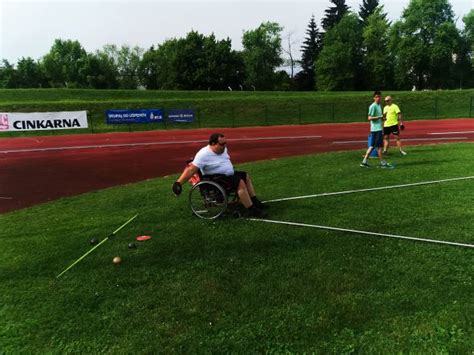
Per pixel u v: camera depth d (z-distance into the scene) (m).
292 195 7.43
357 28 72.00
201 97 46.59
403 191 7.27
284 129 26.75
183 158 14.79
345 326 3.40
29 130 25.06
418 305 3.64
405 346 3.11
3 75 78.25
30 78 80.25
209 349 3.21
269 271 4.40
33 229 6.24
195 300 3.91
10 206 8.47
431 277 4.12
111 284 4.30
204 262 4.70
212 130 27.08
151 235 5.64
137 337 3.40
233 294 3.98
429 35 63.19
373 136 9.49
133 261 4.82
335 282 4.09
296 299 3.83
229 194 6.25
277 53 79.12
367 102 36.78
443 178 8.11
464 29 68.44
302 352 3.12
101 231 5.95
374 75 68.81
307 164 10.74
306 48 78.62
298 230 5.54
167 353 3.19
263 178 9.12
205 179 6.18
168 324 3.55
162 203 7.32
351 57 67.38
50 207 7.63
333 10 79.94
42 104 32.16
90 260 4.90
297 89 79.56
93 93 44.75
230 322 3.54
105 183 10.58
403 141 17.02
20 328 3.61
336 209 6.41
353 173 9.08
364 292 3.90
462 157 10.45
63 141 21.66
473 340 3.13
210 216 6.31
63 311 3.84
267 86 76.12
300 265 4.50
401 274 4.21
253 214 6.18
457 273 4.20
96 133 26.09
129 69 87.00
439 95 37.81
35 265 4.84
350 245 4.97
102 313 3.78
